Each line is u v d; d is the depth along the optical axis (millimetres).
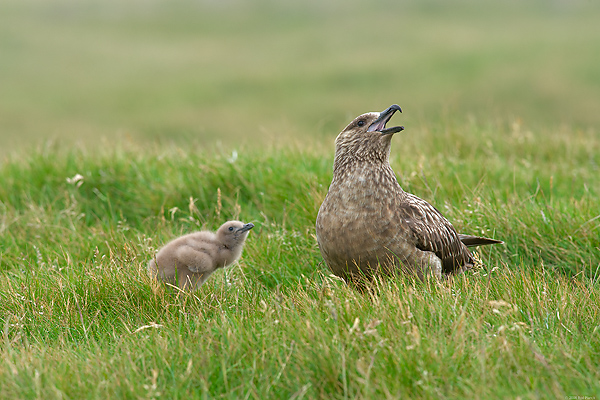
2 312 8688
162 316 8352
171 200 12492
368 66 49438
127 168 13500
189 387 6570
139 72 52312
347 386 6461
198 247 9531
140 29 67438
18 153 15125
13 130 37562
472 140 16109
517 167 14070
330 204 8906
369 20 67375
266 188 12453
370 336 6898
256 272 10000
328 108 40656
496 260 10125
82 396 6500
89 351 7387
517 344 6996
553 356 6715
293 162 13359
